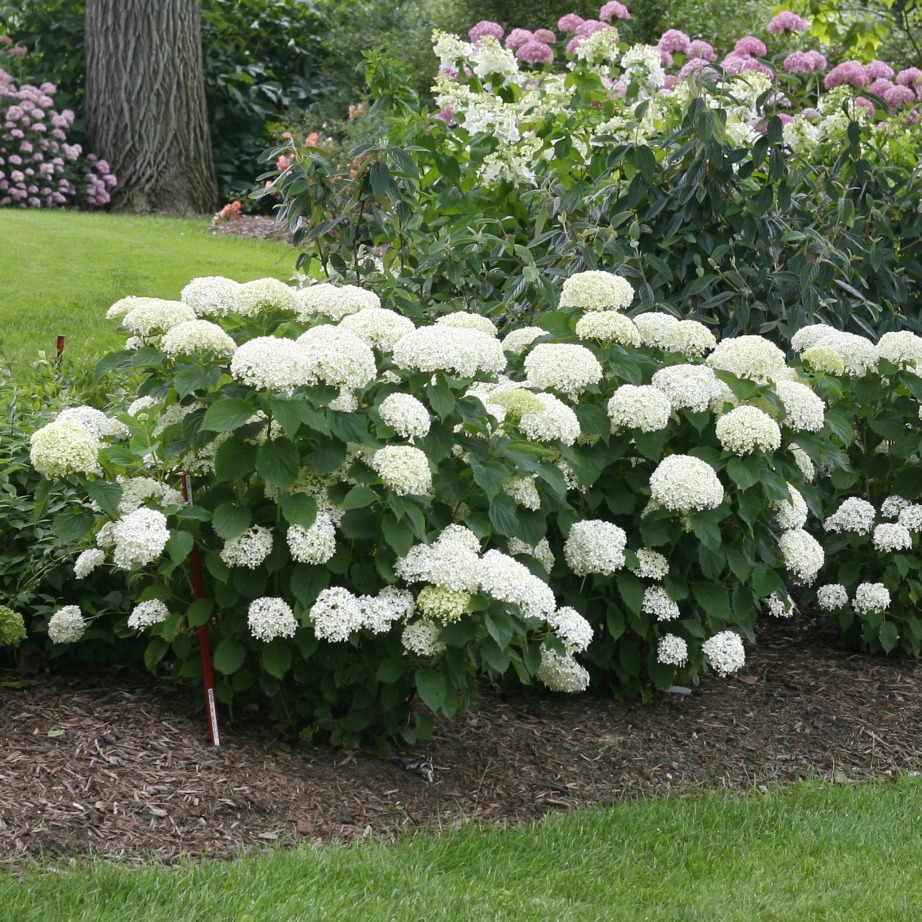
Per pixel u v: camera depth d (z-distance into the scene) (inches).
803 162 227.5
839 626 201.5
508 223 223.8
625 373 152.9
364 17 597.9
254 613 130.8
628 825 132.1
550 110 238.8
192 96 512.4
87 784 125.6
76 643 159.2
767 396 153.5
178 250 384.5
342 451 130.2
